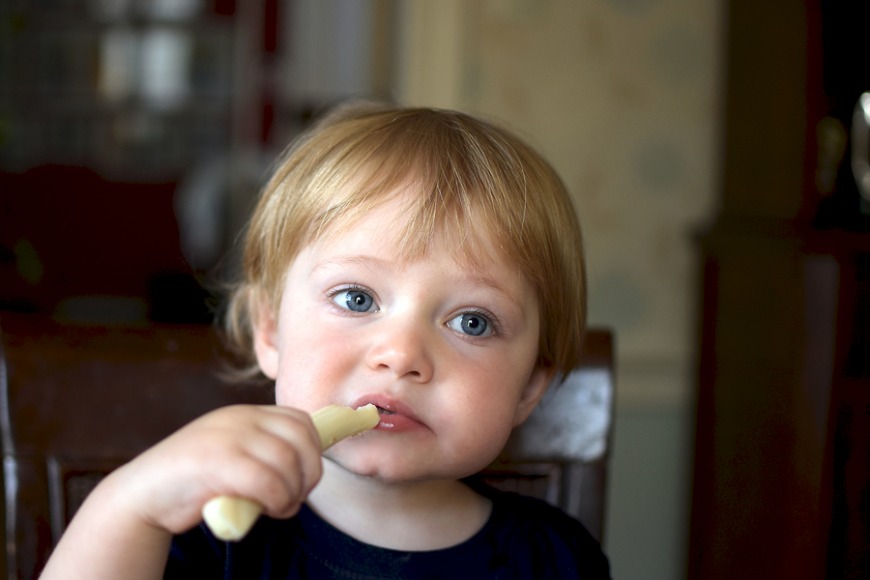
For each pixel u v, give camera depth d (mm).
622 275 2033
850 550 1646
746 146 1903
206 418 531
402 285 709
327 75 4805
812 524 1646
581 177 2004
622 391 2041
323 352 694
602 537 989
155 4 5238
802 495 1655
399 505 760
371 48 3559
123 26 5273
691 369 2061
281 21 4980
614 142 2012
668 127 2033
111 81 5301
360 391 677
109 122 5309
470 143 793
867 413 1622
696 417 1985
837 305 1609
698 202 2059
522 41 1958
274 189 823
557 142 1985
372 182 736
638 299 2045
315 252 735
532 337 771
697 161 2051
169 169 5176
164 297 3934
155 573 559
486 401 705
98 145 5289
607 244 2025
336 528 751
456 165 759
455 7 1919
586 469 993
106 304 4273
